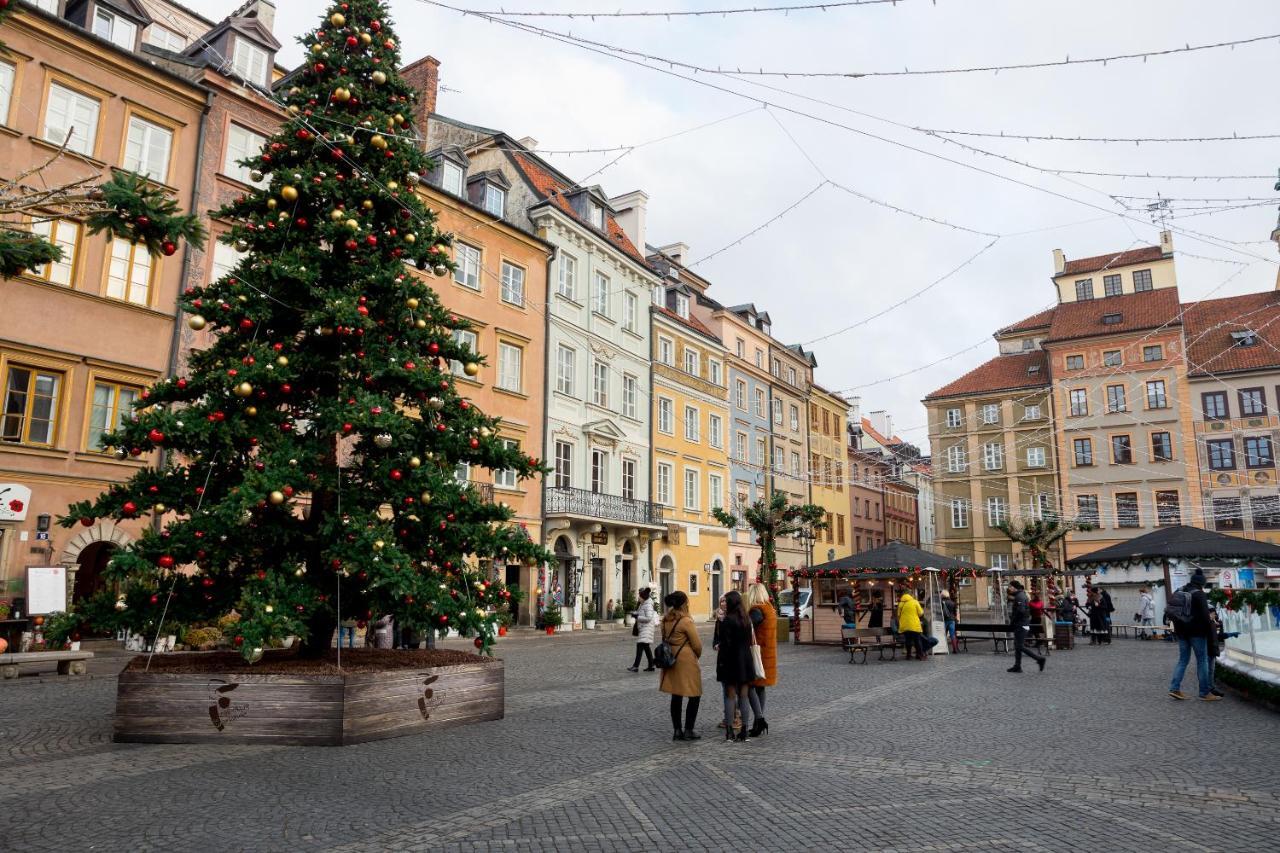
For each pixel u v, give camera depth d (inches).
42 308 706.2
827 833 221.1
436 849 206.5
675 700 351.3
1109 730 376.8
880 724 394.9
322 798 250.5
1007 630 848.3
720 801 252.5
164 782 267.6
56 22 716.7
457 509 408.2
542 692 507.5
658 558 1470.2
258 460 379.9
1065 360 2009.1
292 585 361.4
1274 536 1743.4
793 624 1145.4
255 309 386.0
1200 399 1849.2
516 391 1180.5
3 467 671.1
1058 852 206.4
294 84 453.1
